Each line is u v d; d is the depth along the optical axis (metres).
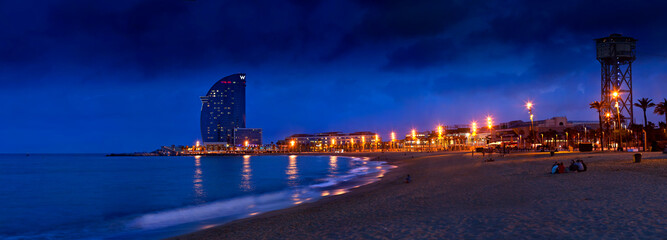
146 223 25.20
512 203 18.34
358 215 19.19
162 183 61.47
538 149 127.81
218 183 58.00
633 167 32.22
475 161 67.75
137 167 137.50
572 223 12.72
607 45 115.94
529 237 11.35
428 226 14.19
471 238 11.83
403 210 19.39
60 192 49.72
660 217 12.74
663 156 47.47
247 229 18.36
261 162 166.88
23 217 30.34
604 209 14.66
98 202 38.81
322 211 22.52
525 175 32.78
